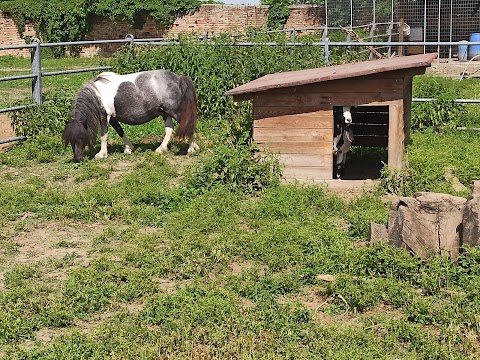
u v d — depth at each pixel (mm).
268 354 5859
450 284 6895
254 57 12961
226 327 6383
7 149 11508
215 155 9547
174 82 10734
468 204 7109
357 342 6105
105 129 10766
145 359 5836
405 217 7234
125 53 13711
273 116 9383
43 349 6141
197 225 8281
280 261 7398
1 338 6355
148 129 12359
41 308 6727
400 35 21688
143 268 7430
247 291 6953
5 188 9508
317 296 6934
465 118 12125
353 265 7160
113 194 9195
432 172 9297
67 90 12562
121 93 10648
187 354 5949
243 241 7816
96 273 7277
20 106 11688
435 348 5863
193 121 10844
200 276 7270
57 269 7523
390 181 9148
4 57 27859
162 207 8875
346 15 25297
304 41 13883
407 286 6879
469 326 6293
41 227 8523
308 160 9375
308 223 8289
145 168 10164
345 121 9344
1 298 6922
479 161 9906
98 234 8336
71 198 9156
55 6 28766
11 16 29281
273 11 28609
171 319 6551
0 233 8320
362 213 8305
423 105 11930
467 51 22359
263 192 9102
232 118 12266
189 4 29078
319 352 5965
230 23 29016
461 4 23422
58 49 29016
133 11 28844
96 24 29312
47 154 10938
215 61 12836
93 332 6395
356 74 9031
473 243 7105
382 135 11031
